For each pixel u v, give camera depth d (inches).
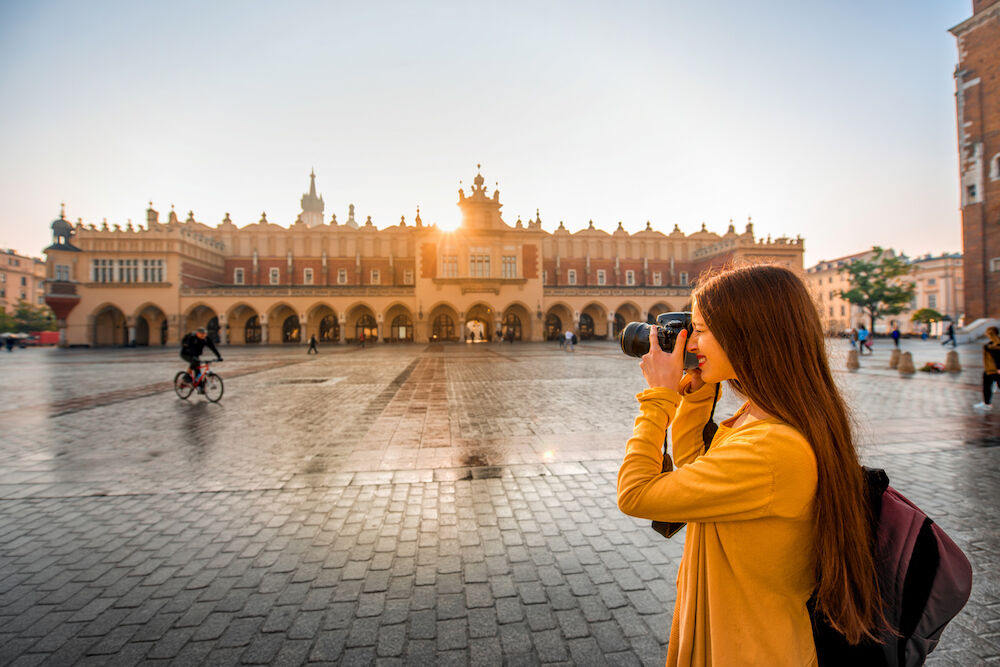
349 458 231.8
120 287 1610.5
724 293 43.1
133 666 92.7
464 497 179.5
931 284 2493.8
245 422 320.2
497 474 205.6
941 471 200.5
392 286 1900.8
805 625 38.7
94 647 98.1
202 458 233.6
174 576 125.6
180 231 1656.0
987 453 226.2
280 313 1819.6
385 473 208.1
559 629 103.0
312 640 100.1
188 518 162.2
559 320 1982.0
